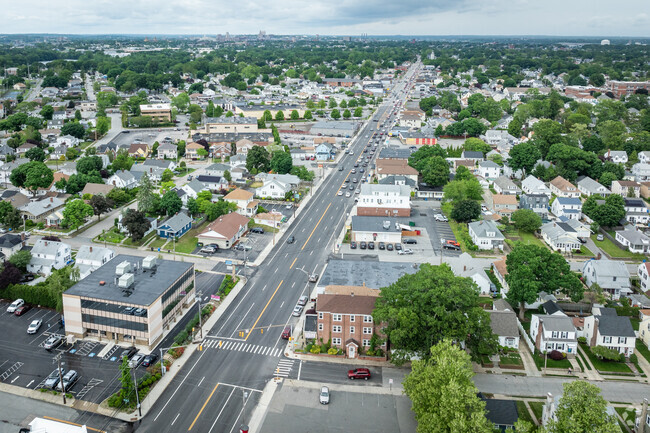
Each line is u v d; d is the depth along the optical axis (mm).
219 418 91438
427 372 85125
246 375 103625
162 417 91312
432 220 194125
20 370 103375
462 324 98812
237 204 195500
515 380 104062
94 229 177500
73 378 100188
